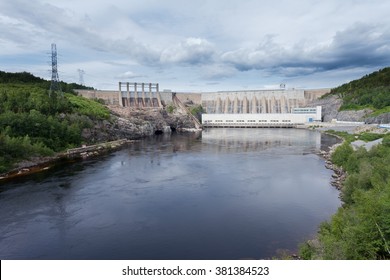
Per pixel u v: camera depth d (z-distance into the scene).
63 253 39.22
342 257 27.20
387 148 70.88
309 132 185.62
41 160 91.19
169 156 104.94
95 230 45.75
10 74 195.88
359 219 31.78
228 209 53.75
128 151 116.00
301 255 35.53
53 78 154.50
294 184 68.38
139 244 41.50
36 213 51.91
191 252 39.25
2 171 76.56
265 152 112.19
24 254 38.97
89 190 64.56
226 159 99.00
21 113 103.19
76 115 129.12
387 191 33.81
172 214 51.81
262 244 41.00
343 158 80.38
